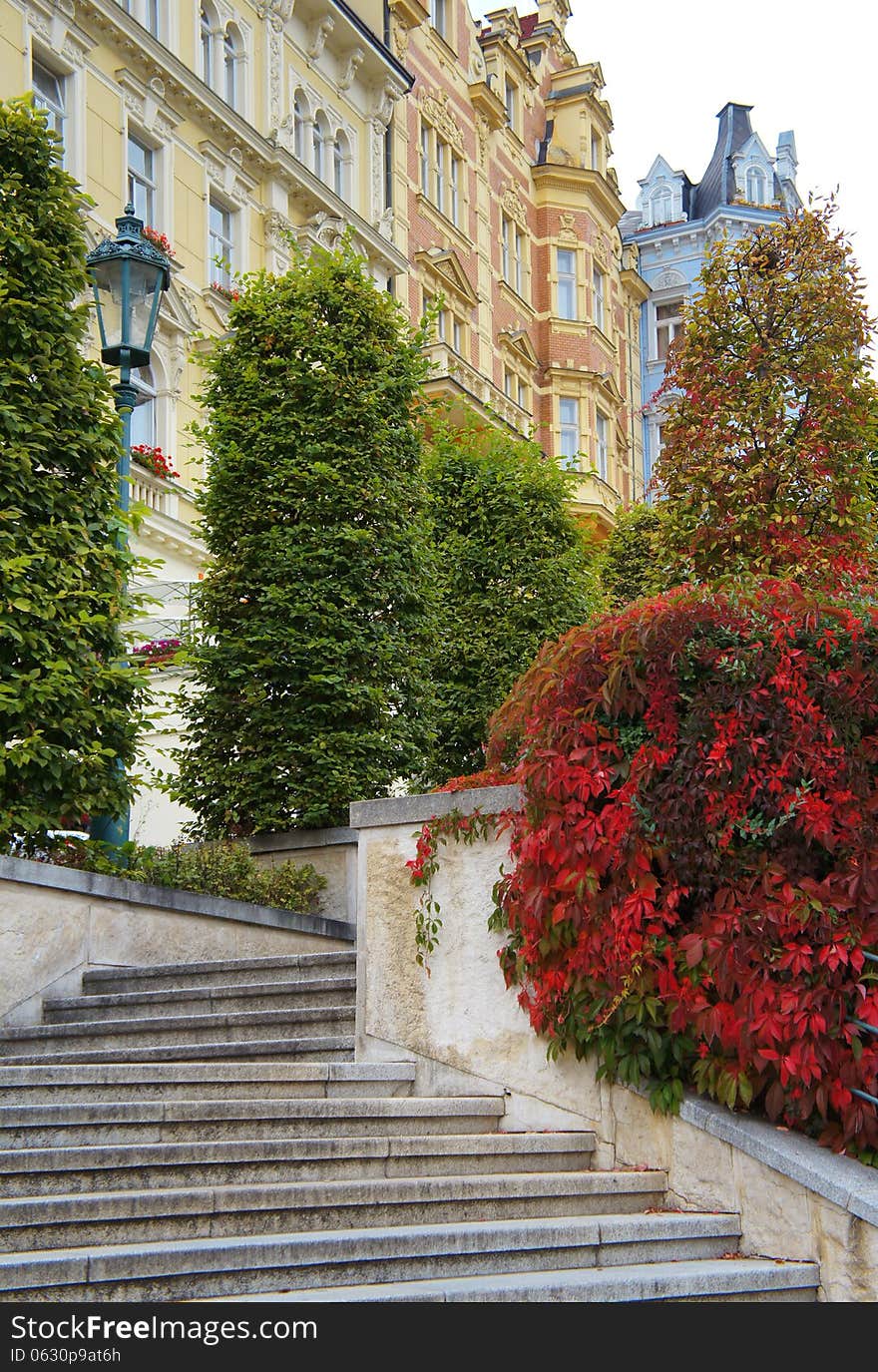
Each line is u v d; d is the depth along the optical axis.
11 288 11.48
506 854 7.87
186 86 26.33
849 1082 6.43
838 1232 6.15
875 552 13.86
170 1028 8.70
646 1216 6.50
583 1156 7.24
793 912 6.66
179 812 18.42
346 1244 5.39
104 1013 9.42
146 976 9.84
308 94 30.91
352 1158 6.46
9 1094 6.91
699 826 7.00
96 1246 5.35
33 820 10.44
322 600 14.16
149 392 25.38
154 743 18.39
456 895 8.02
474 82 40.56
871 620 7.05
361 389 15.12
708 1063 6.88
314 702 14.01
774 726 6.93
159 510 23.27
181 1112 6.60
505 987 7.73
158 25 26.67
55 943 9.77
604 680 7.39
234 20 28.53
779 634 7.00
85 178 23.95
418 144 37.12
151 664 18.70
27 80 22.69
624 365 50.00
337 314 15.55
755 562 13.27
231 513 14.80
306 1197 5.89
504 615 19.86
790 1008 6.56
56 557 11.29
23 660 10.84
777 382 13.76
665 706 7.16
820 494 13.78
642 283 51.53
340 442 14.95
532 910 7.35
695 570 14.03
